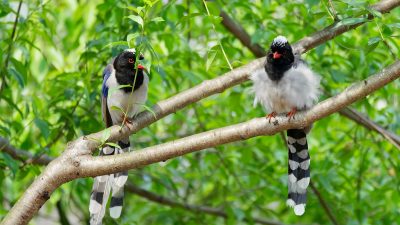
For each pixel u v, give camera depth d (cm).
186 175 1480
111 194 1028
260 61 961
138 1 1102
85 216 1455
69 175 808
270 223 1526
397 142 1220
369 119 1262
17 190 1483
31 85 1388
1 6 1098
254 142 1491
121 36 1156
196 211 1475
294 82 927
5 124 1256
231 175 1479
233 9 1334
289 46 941
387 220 1408
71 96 1170
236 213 1393
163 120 1542
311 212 1498
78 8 1475
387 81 784
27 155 1205
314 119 818
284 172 1452
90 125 1190
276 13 1416
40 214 1691
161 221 1465
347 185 1420
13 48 1150
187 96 912
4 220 797
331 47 1273
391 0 954
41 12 1195
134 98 999
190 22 1325
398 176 1342
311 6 1030
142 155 800
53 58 1435
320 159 1467
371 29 1172
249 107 1466
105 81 1033
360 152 1386
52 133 1190
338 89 1311
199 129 1444
